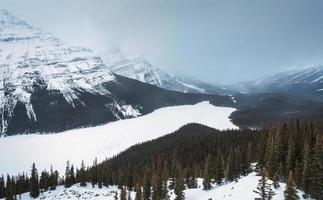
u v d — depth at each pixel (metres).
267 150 95.12
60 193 123.44
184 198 90.88
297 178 81.06
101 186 129.25
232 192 81.75
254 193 75.56
